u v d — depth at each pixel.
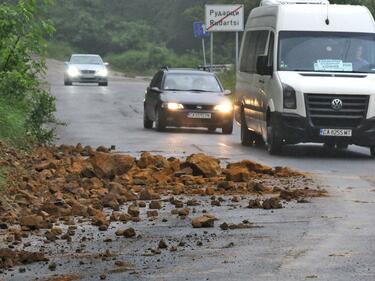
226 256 17.14
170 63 162.88
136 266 16.52
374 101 37.38
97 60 107.25
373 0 73.88
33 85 38.53
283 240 18.59
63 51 174.50
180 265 16.47
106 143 41.53
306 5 39.94
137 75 159.12
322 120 37.28
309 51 38.78
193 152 37.88
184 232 19.83
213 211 22.59
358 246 17.81
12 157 30.70
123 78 139.88
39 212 21.95
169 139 44.56
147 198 24.56
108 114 62.12
